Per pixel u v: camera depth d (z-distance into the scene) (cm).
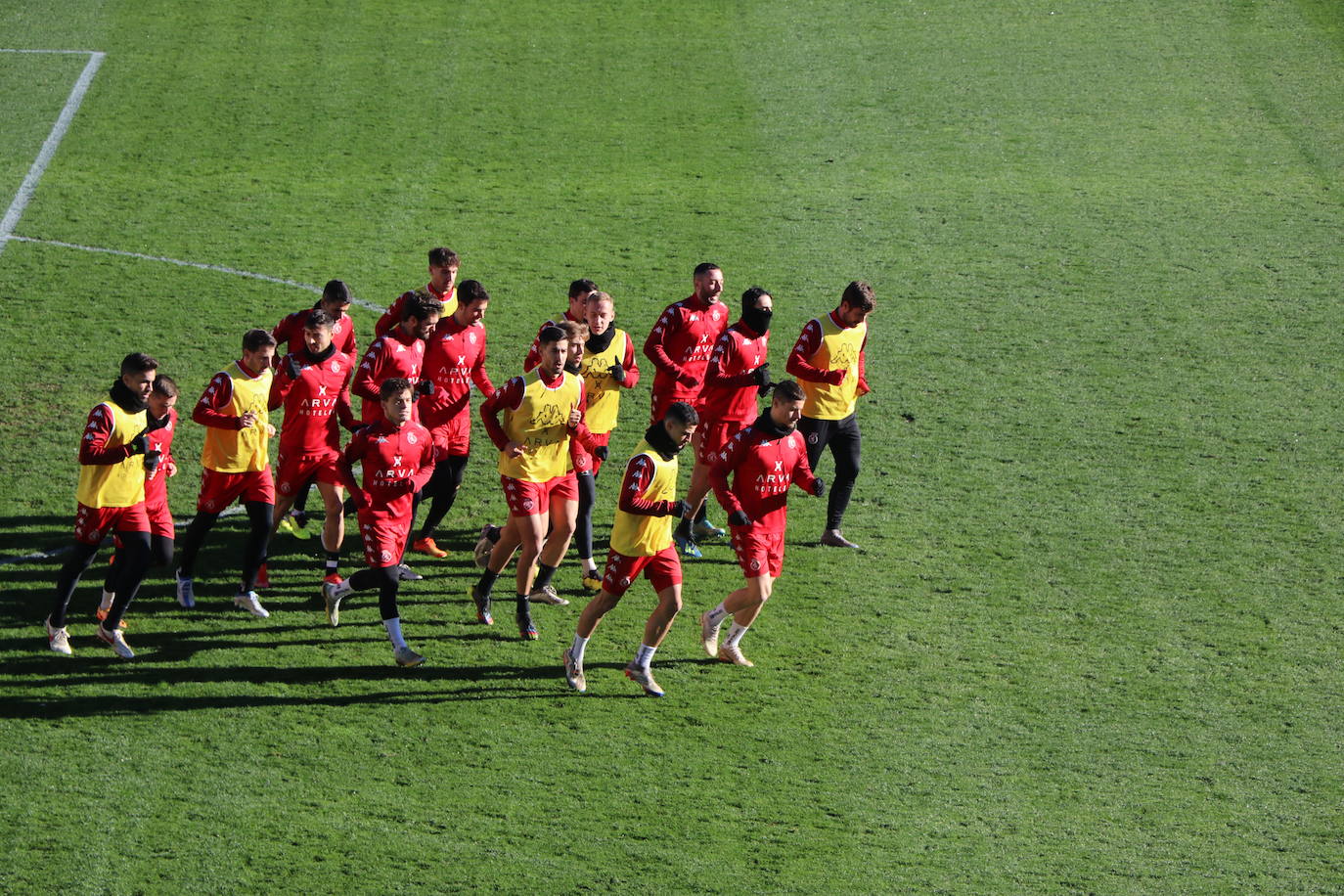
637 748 2658
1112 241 5325
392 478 2783
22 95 6406
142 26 7188
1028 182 5822
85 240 5128
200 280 4853
